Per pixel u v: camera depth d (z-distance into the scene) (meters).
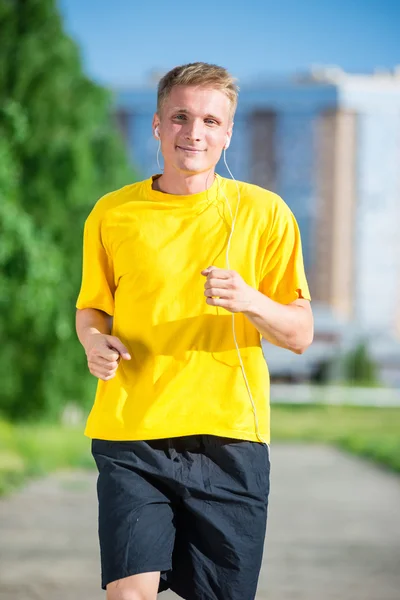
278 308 4.14
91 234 4.46
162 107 4.32
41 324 25.23
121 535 4.08
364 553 9.84
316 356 58.34
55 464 18.12
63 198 26.27
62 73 26.88
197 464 4.24
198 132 4.25
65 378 28.41
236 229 4.32
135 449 4.23
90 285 4.52
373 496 14.98
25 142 25.77
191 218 4.32
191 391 4.25
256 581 4.33
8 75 26.28
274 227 4.36
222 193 4.37
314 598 7.77
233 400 4.27
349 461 22.05
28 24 26.70
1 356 27.19
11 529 10.87
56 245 26.25
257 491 4.28
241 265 4.31
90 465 18.33
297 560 9.43
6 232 18.55
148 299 4.27
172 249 4.29
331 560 9.45
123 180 28.72
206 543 4.26
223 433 4.23
